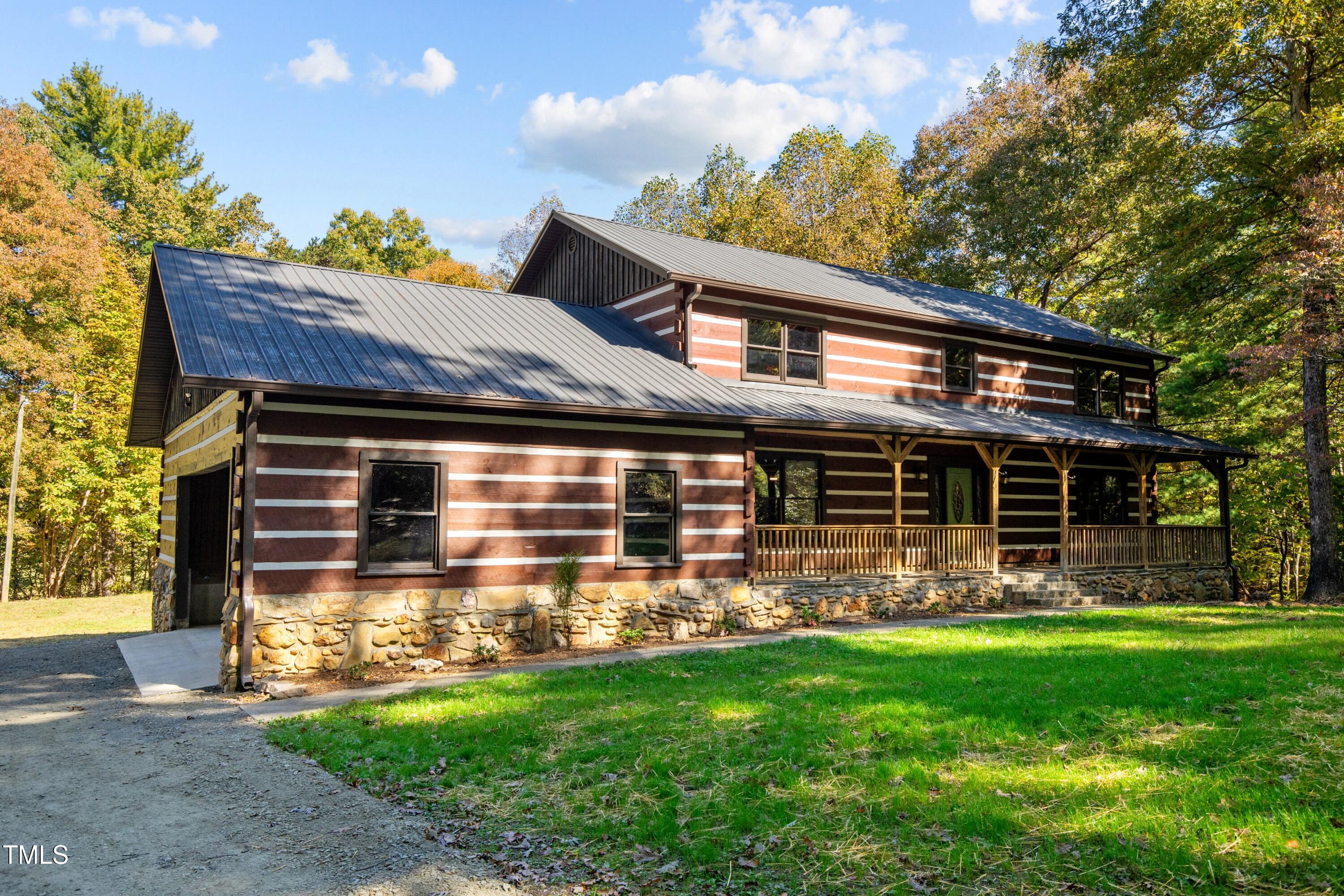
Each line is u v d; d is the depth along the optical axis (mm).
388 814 5418
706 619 13914
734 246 21438
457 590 11664
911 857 4555
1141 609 16578
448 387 11203
